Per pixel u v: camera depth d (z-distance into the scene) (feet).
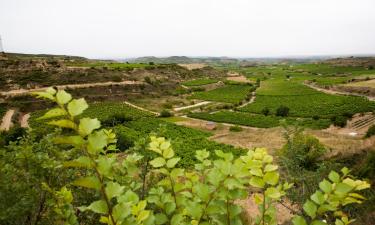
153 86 361.10
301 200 19.69
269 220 6.50
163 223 6.24
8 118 218.38
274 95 378.73
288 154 22.67
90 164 4.61
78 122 4.39
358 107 268.00
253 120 247.91
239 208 5.85
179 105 317.01
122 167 8.63
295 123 23.24
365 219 23.62
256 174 5.64
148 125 228.22
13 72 307.78
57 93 4.30
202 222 5.75
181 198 6.78
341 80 438.81
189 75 471.62
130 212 4.97
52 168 10.41
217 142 160.86
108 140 8.52
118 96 311.47
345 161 64.95
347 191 5.25
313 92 382.83
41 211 9.96
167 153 6.59
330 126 219.00
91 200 10.84
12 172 9.89
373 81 394.11
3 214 8.98
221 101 341.82
